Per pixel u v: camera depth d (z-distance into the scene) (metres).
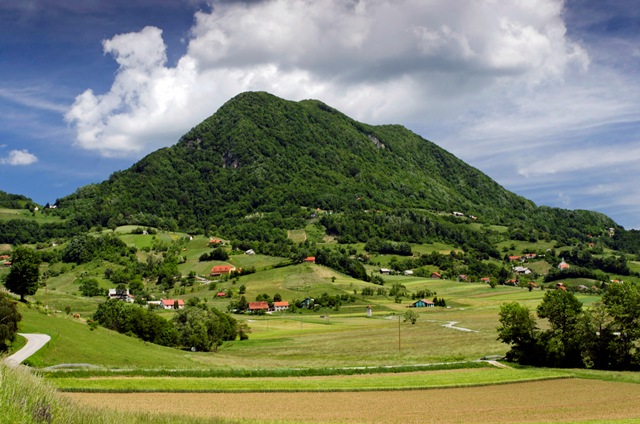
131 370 64.44
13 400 24.58
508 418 46.00
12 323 71.19
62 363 68.44
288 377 68.50
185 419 37.34
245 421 40.22
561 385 63.84
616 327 80.50
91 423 27.50
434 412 48.16
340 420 44.31
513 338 85.06
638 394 57.91
